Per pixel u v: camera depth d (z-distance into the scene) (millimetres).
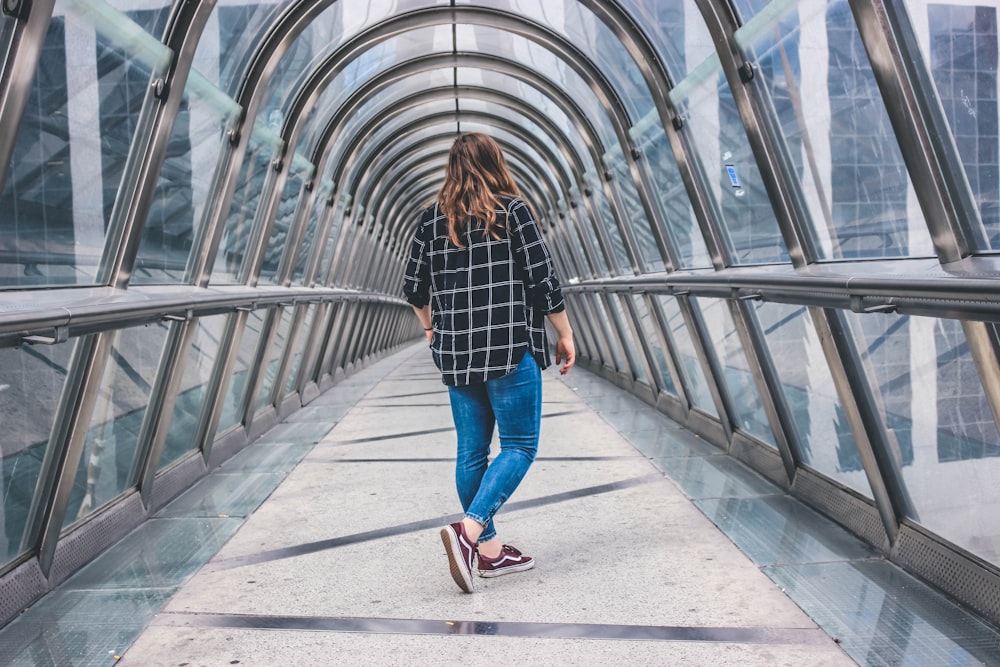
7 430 2840
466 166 2969
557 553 3363
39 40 2438
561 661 2361
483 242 2926
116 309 3039
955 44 2336
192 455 5047
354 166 10164
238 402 6242
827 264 3752
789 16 3412
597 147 8273
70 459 3146
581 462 5156
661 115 5504
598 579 3037
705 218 5359
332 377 11562
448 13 6797
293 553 3459
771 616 2645
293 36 5387
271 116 6250
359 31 6703
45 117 3109
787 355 4129
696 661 2336
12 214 2980
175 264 4992
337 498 4414
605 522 3799
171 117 3852
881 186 3150
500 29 6922
